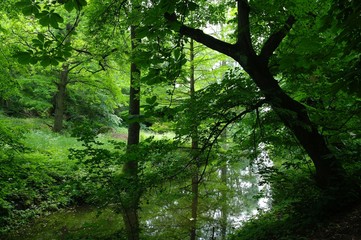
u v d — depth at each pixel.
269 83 5.02
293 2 4.44
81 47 12.84
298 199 6.52
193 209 9.01
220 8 7.35
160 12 2.98
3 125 7.25
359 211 4.80
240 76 5.09
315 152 5.47
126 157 5.23
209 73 12.36
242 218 8.50
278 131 6.48
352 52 3.51
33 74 16.23
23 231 7.65
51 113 23.27
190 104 4.76
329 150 5.55
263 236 5.65
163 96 11.12
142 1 4.82
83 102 22.95
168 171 5.41
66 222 8.30
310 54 3.29
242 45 5.07
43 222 8.27
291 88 5.64
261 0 5.05
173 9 2.97
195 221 8.17
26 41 10.98
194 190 9.35
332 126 5.57
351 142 6.52
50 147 13.15
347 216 4.82
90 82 17.48
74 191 5.53
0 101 19.16
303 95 5.75
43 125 18.56
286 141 6.23
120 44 8.58
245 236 6.23
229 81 4.82
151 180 5.32
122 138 20.81
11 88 9.20
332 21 2.96
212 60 12.30
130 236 6.36
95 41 7.04
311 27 4.55
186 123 4.97
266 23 6.17
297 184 6.29
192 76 12.05
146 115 4.04
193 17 7.16
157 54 3.96
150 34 3.21
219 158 6.94
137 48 6.21
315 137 5.44
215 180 12.11
